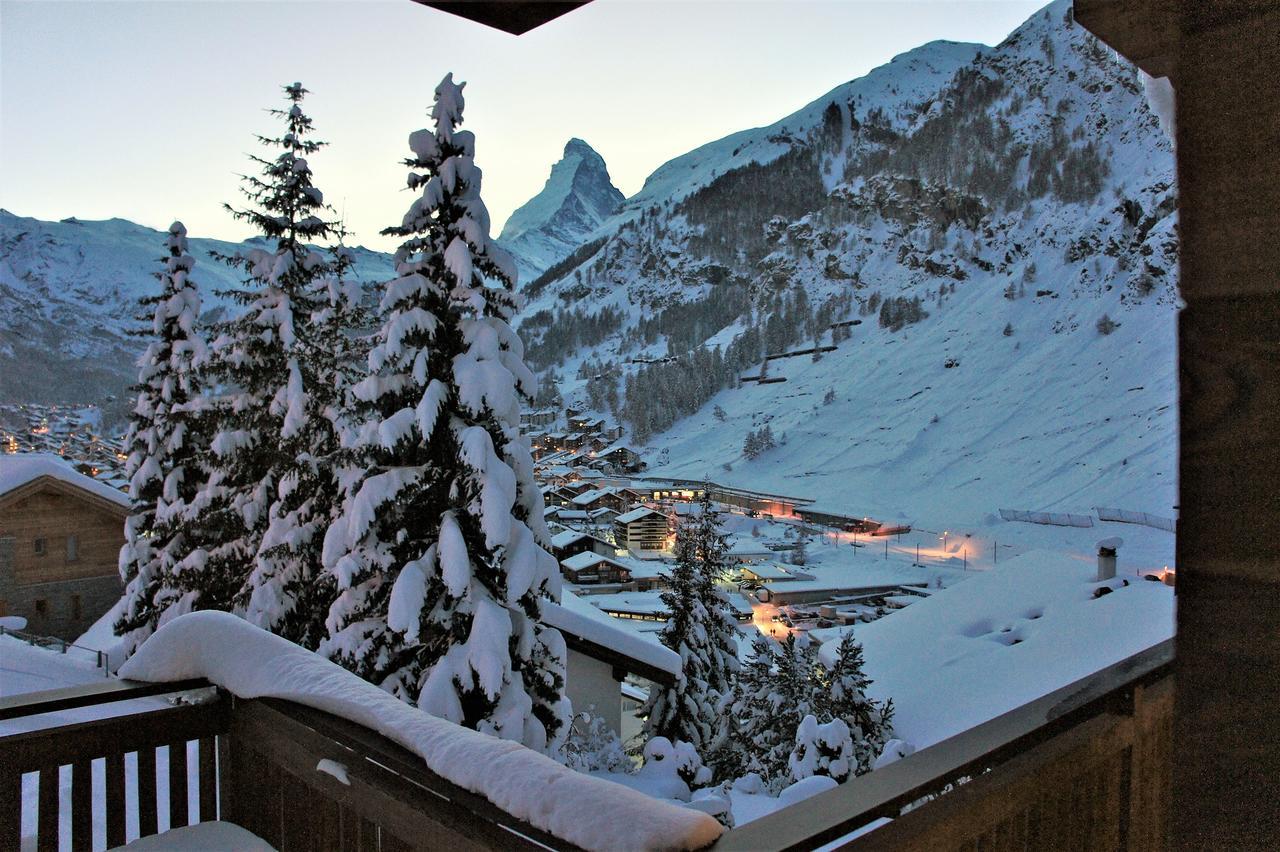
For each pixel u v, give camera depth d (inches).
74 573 968.3
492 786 76.9
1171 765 36.2
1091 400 4156.0
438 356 369.4
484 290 379.9
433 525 366.9
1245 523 33.4
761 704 538.3
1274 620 32.5
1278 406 32.3
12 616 920.3
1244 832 33.6
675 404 6156.5
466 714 349.7
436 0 81.0
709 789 455.2
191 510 568.7
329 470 498.3
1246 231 33.5
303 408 514.0
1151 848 95.7
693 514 748.6
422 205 373.4
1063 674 420.2
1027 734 79.4
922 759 73.3
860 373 5856.3
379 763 94.2
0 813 111.6
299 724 112.1
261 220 560.4
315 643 502.3
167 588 585.6
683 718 686.5
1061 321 5418.3
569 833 67.7
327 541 378.9
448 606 359.9
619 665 581.0
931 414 4729.3
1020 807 80.1
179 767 129.0
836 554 2778.1
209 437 618.2
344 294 541.0
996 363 5177.2
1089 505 2925.7
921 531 3065.9
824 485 4092.0
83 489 963.3
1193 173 35.8
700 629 712.4
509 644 370.9
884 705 475.2
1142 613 472.1
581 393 7017.7
